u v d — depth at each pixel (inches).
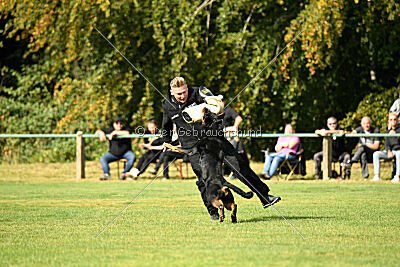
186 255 197.0
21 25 753.0
